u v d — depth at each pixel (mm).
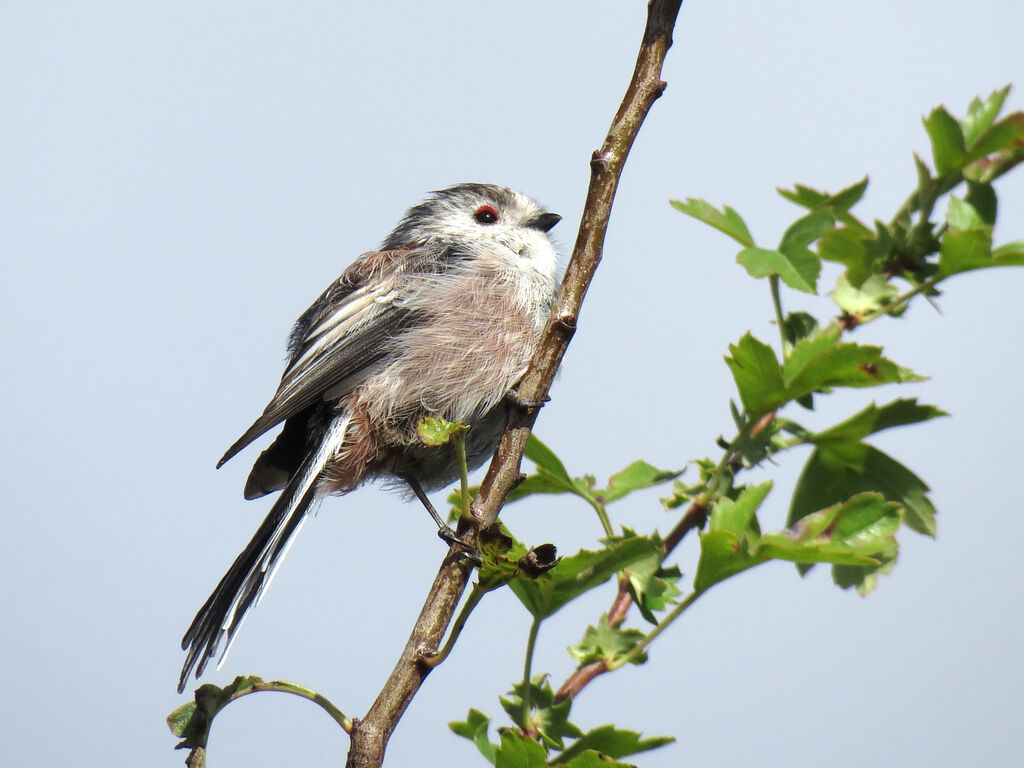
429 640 5070
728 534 4730
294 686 5023
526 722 4961
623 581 5305
